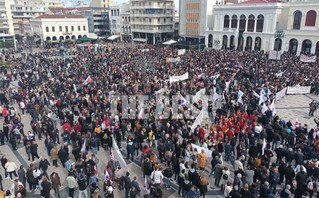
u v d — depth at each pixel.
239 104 21.59
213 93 24.81
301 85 28.61
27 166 15.99
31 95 24.50
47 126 18.38
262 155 14.56
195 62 38.62
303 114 24.33
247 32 61.53
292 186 12.71
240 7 61.53
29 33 96.56
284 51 53.28
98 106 21.09
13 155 17.30
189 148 14.61
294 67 34.03
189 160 15.11
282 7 57.06
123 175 13.19
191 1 73.56
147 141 17.50
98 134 18.02
